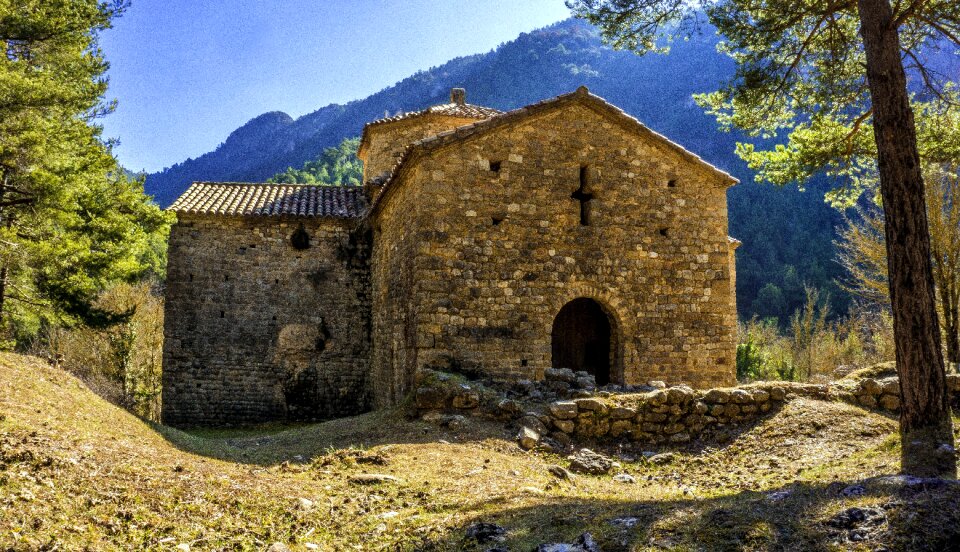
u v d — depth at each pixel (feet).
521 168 53.98
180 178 617.21
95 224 61.62
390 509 25.43
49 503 20.88
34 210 55.57
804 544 16.46
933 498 17.56
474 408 43.06
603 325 59.21
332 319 72.74
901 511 16.90
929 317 31.83
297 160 563.07
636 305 55.88
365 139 83.61
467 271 51.52
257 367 70.74
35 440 25.46
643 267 56.44
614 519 20.04
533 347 52.26
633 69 431.84
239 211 71.41
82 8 60.03
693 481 33.24
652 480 33.94
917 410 31.24
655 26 45.96
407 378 52.08
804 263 226.17
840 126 49.73
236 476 28.32
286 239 72.79
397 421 43.52
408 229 54.44
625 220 56.39
